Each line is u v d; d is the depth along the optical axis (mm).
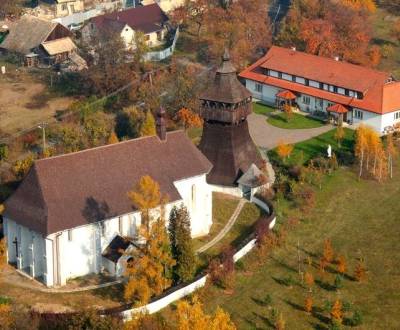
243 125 176625
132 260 141125
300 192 173750
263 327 131625
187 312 115125
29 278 141500
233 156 174125
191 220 156750
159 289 133875
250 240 152500
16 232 143625
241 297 139375
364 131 188125
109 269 142875
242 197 173125
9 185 167875
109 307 133000
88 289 138625
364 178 183750
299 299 139625
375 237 159875
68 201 139375
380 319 134750
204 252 152000
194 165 154375
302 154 193250
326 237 159750
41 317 124375
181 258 137250
